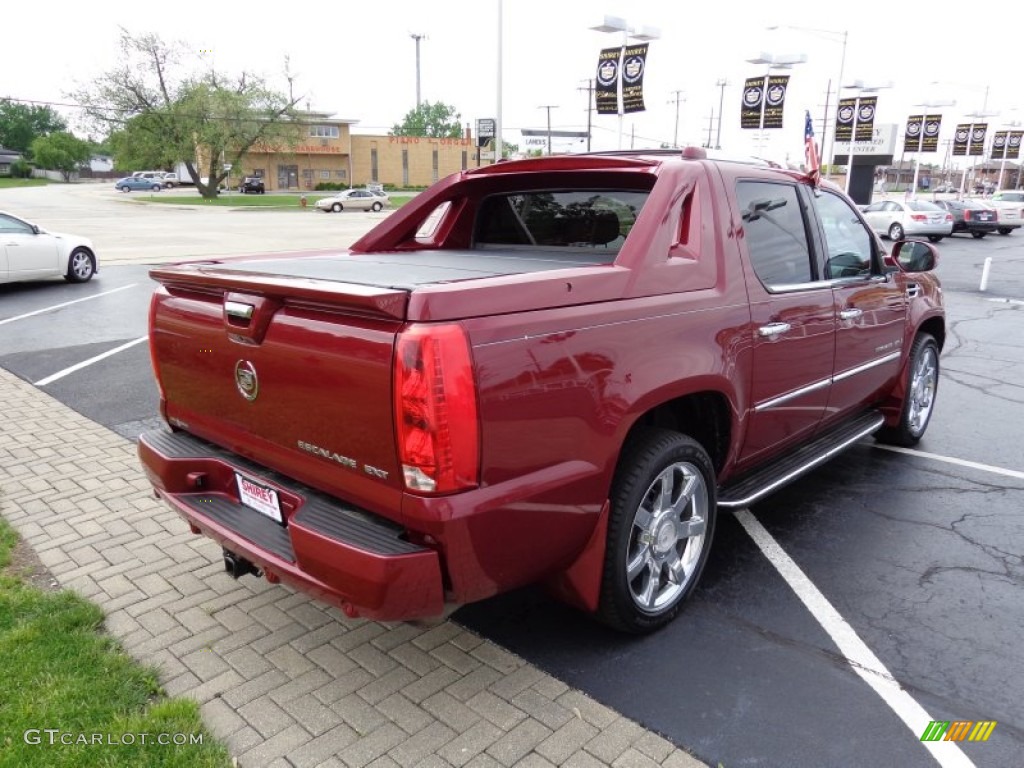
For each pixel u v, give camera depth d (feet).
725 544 13.60
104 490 15.40
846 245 14.42
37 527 13.78
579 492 8.80
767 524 14.44
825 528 14.26
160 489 10.55
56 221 114.83
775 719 8.98
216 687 9.42
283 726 8.75
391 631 10.70
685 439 10.31
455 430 7.45
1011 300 47.11
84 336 31.14
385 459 7.75
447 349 7.36
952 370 28.14
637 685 9.57
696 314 10.18
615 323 9.02
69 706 8.94
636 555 10.22
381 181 306.76
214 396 9.95
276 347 8.68
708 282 10.59
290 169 290.35
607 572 9.64
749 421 11.59
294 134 227.81
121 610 11.12
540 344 8.16
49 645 10.10
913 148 149.28
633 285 9.46
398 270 10.34
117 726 8.61
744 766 8.23
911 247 16.80
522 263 11.51
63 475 16.20
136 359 27.04
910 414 18.31
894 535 13.98
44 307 37.91
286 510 9.20
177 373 10.64
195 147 212.64
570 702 9.22
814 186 13.74
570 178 12.47
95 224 109.91
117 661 9.78
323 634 10.59
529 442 8.14
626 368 9.11
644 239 9.86
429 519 7.53
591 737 8.63
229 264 11.25
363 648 10.29
